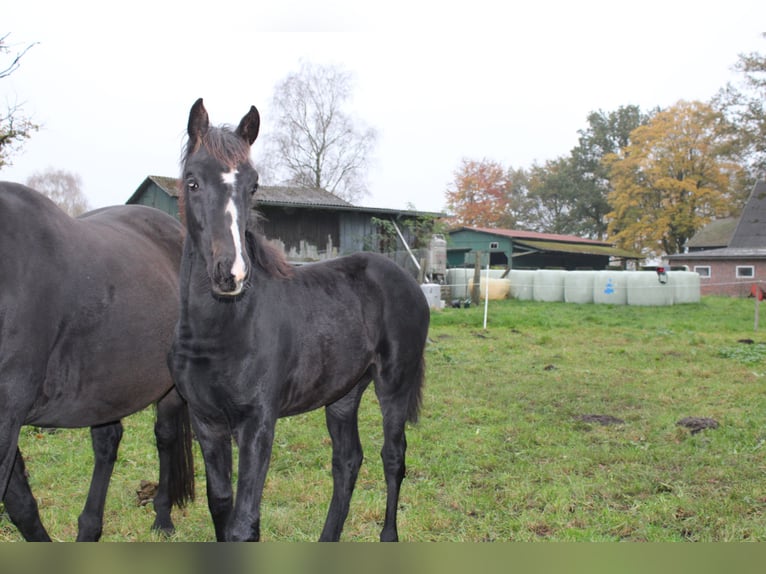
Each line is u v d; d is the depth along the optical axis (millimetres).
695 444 4941
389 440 3475
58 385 2830
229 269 2365
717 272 29328
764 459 4523
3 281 2549
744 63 28734
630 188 39031
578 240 37969
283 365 2818
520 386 7133
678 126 37344
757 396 6578
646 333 12250
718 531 3385
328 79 31000
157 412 3609
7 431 2568
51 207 2932
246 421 2693
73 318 2828
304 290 3104
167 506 3613
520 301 19453
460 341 10805
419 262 17719
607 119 52125
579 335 11906
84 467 4496
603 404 6344
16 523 2910
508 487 4094
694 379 7598
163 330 3252
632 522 3521
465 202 48750
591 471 4387
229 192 2498
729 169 37531
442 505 3875
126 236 3406
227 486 2764
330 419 3521
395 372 3521
